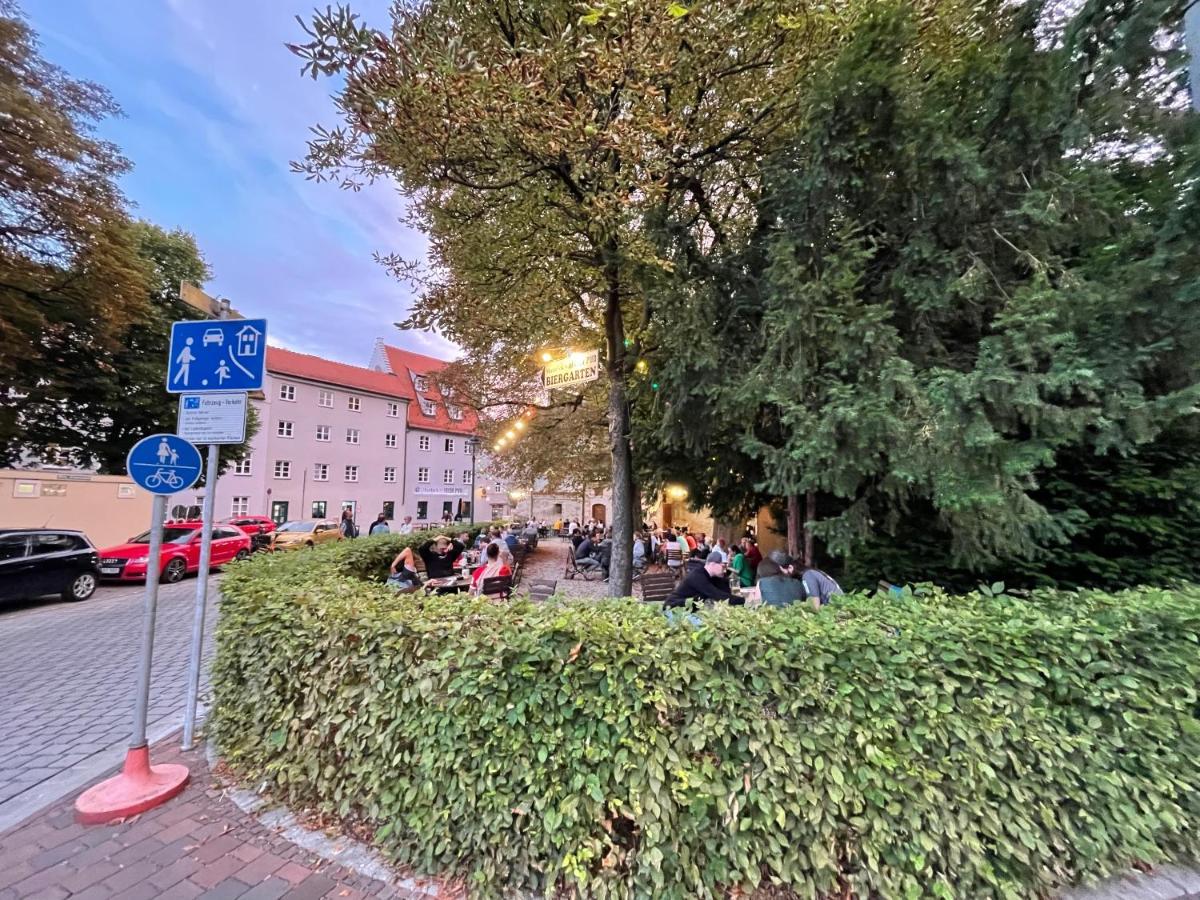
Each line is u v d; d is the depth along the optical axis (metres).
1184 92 3.96
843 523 4.38
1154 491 4.34
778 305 4.38
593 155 4.39
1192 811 2.41
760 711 2.22
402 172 5.02
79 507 14.53
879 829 2.15
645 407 7.07
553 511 48.47
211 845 2.64
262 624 3.27
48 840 2.69
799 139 4.63
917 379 3.70
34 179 11.26
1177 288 3.44
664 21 3.62
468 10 4.69
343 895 2.30
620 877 2.22
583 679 2.31
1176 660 2.36
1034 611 2.57
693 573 5.66
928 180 3.99
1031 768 2.26
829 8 4.06
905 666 2.26
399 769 2.56
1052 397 3.68
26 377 13.83
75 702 4.82
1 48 11.06
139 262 14.33
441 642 2.54
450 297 7.27
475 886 2.28
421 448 40.81
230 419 3.89
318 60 3.60
